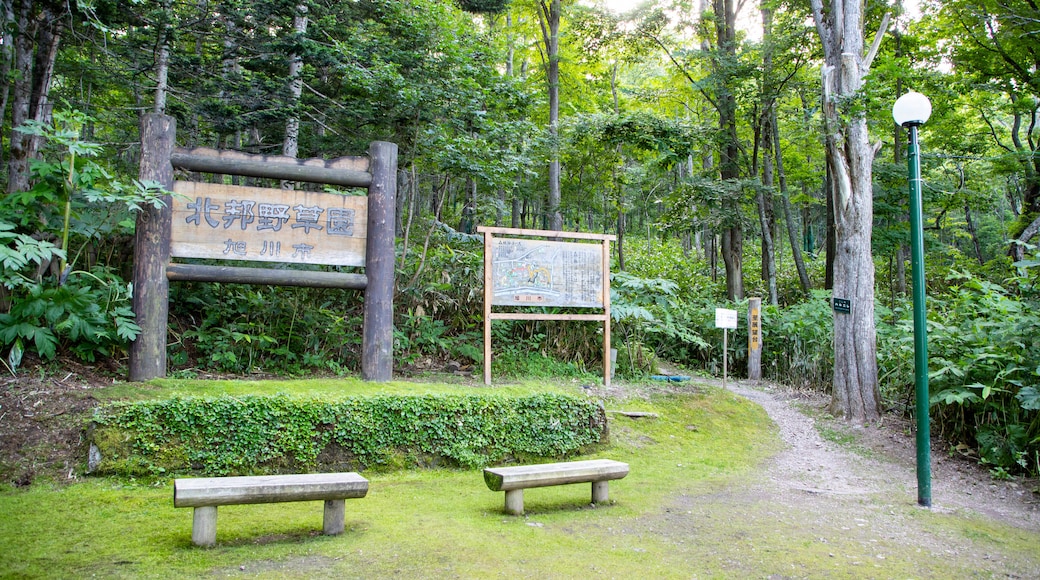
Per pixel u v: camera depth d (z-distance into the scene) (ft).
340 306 26.13
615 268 53.88
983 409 22.26
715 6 54.60
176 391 17.90
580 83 63.36
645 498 16.78
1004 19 41.32
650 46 56.95
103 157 34.04
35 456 15.23
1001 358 21.74
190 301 23.57
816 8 29.94
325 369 23.93
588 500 16.39
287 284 21.09
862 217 27.84
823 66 29.22
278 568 10.61
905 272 58.49
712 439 24.21
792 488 18.90
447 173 29.22
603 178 57.11
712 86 51.44
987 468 21.58
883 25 28.37
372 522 13.50
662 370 34.86
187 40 36.47
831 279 52.65
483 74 31.83
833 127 28.25
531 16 60.85
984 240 82.94
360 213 22.08
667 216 55.06
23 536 11.72
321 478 12.52
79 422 16.08
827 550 13.16
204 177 34.81
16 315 17.84
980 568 12.81
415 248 29.37
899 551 13.47
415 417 18.60
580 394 25.36
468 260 28.76
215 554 11.21
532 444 20.20
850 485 19.83
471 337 27.78
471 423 19.33
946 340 24.25
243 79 34.50
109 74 34.50
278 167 21.09
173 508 13.82
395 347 25.46
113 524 12.60
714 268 71.05
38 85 24.77
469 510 14.84
